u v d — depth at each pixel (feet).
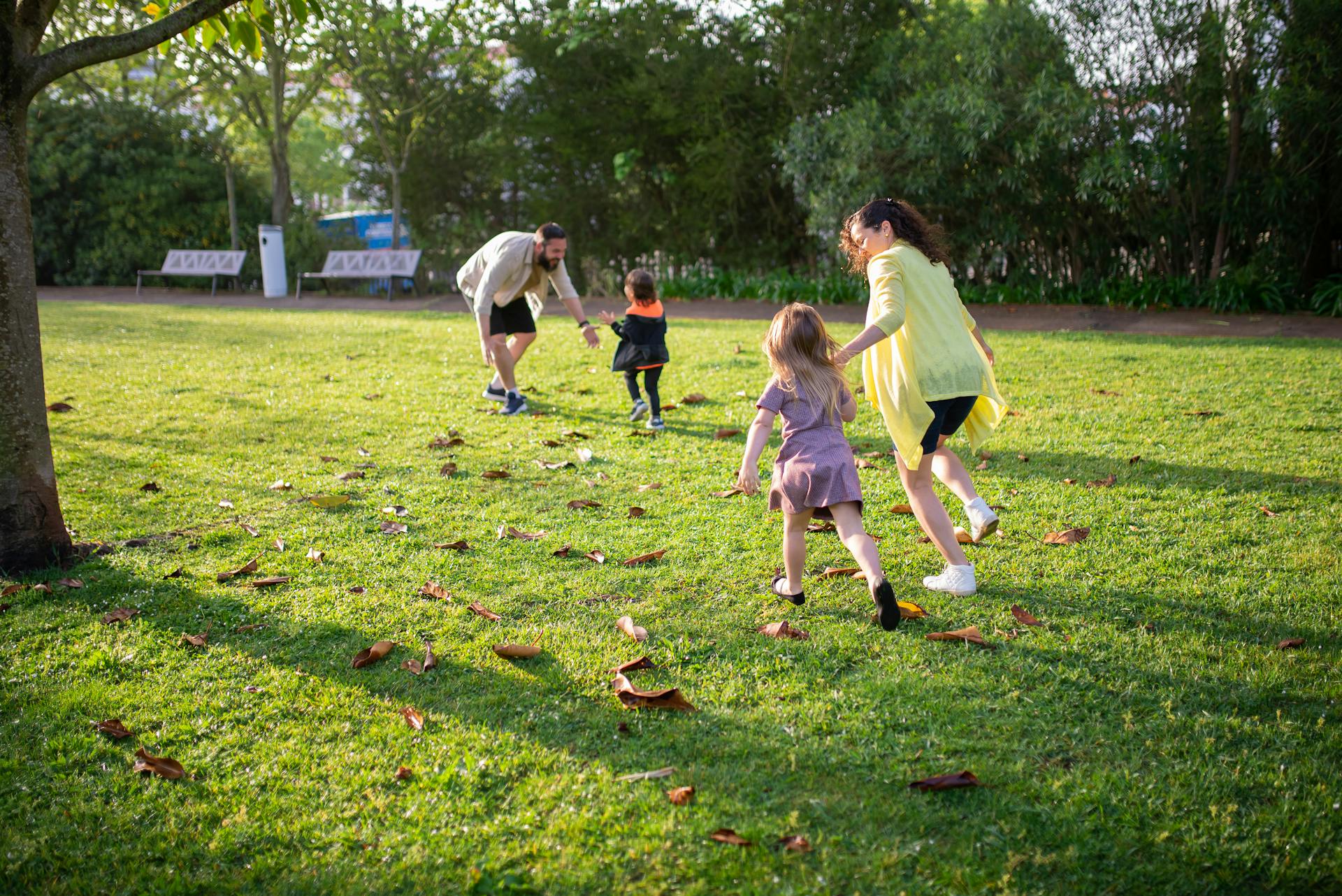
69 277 70.33
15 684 9.78
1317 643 10.29
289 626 11.06
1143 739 8.56
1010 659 10.06
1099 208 44.09
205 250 67.87
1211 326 38.01
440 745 8.57
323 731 8.86
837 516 10.81
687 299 55.88
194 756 8.49
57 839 7.46
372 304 57.62
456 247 66.49
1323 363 26.55
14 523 12.67
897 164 45.09
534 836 7.33
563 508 15.46
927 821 7.44
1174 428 19.62
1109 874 6.89
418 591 12.06
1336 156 38.01
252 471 17.65
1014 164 43.14
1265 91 36.78
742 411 22.52
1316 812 7.46
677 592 12.01
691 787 7.75
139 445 19.56
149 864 7.17
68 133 68.64
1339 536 13.34
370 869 7.04
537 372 28.45
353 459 18.45
